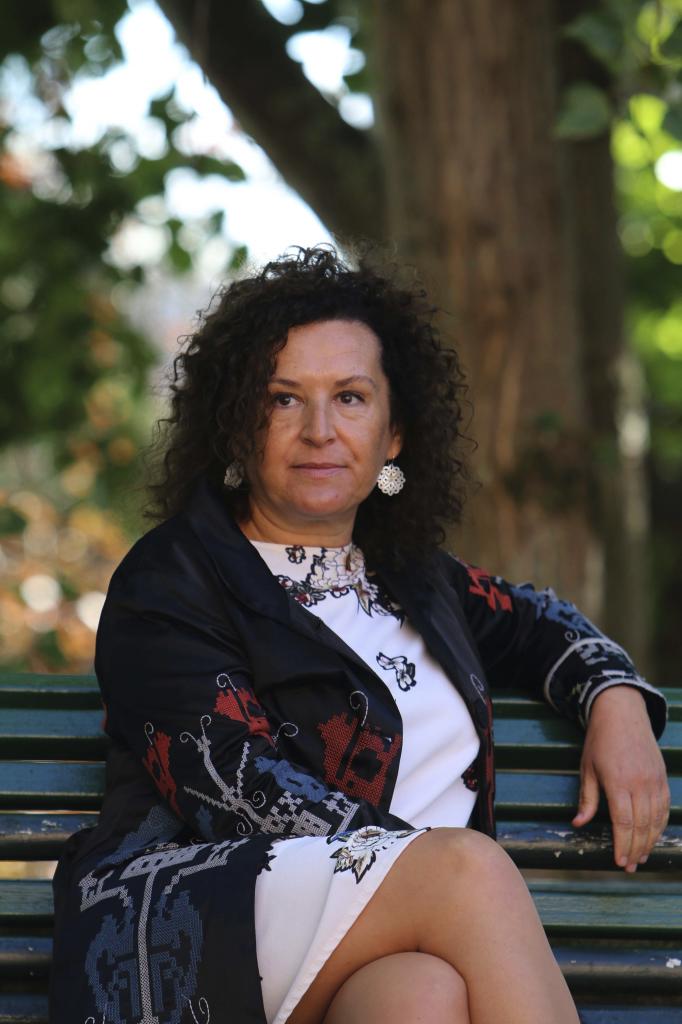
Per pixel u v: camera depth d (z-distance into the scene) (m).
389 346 3.94
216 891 3.15
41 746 3.87
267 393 3.75
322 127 8.59
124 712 3.51
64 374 11.92
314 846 3.17
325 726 3.57
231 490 3.96
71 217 11.34
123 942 3.19
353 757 3.56
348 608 3.83
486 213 7.03
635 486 10.31
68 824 3.78
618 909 3.84
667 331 14.41
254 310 3.80
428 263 7.11
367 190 8.57
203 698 3.43
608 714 3.88
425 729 3.72
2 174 11.31
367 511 4.04
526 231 7.07
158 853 3.38
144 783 3.54
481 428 7.07
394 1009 2.89
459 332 7.08
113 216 11.32
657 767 3.80
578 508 7.14
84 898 3.35
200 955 3.10
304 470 3.75
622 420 9.43
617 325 9.41
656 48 6.19
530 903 3.04
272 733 3.55
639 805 3.76
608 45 6.23
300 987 3.06
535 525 7.05
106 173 10.96
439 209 7.06
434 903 3.00
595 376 9.30
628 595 9.59
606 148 9.32
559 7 8.45
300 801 3.30
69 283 11.61
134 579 3.60
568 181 7.32
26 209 11.42
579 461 7.15
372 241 4.41
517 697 4.08
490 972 2.94
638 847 3.76
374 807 3.33
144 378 12.14
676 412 13.99
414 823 3.66
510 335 7.07
